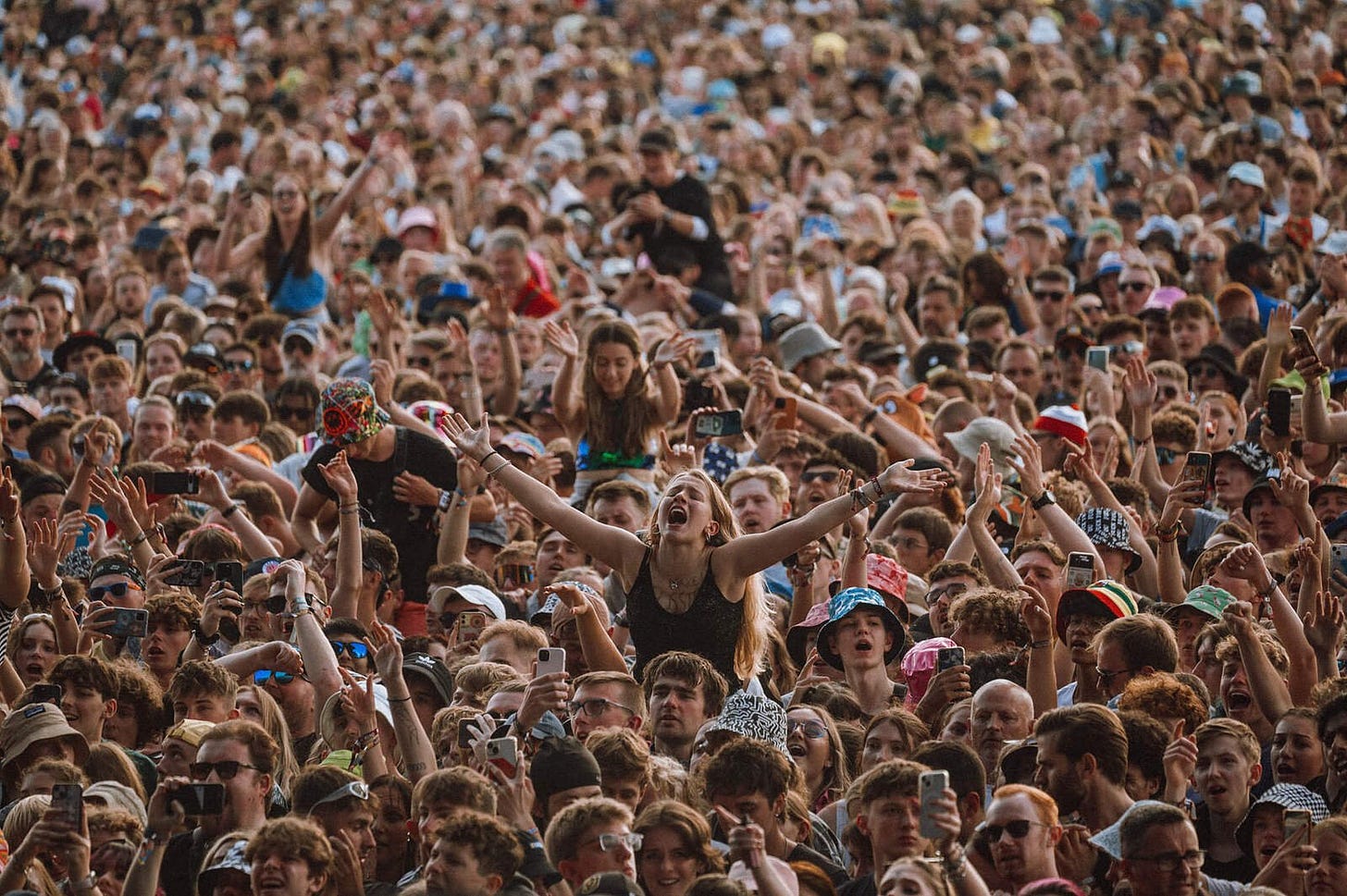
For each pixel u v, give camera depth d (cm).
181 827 2462
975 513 3170
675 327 4941
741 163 7238
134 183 7081
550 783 2391
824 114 8238
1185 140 6925
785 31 9150
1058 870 2334
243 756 2500
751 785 2381
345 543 3195
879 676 2950
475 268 5166
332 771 2458
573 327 4884
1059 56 8594
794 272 5731
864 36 8731
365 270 6019
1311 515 3045
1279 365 3928
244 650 2956
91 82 8869
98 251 5803
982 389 4503
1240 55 7981
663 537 2786
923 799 2105
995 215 6406
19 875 2225
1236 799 2486
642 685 2758
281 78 8800
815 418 3928
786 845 2386
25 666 3056
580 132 7562
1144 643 2727
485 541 3691
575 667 3036
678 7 9675
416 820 2389
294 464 4106
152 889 2322
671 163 5516
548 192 6950
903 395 4119
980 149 7581
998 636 2956
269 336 4869
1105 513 3278
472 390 4150
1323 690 2586
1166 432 3884
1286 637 2806
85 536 3769
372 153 5431
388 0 9850
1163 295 4797
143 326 5441
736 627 2794
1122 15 8862
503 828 2156
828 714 2725
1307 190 5697
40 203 6650
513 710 2641
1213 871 2486
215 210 6688
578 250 6322
